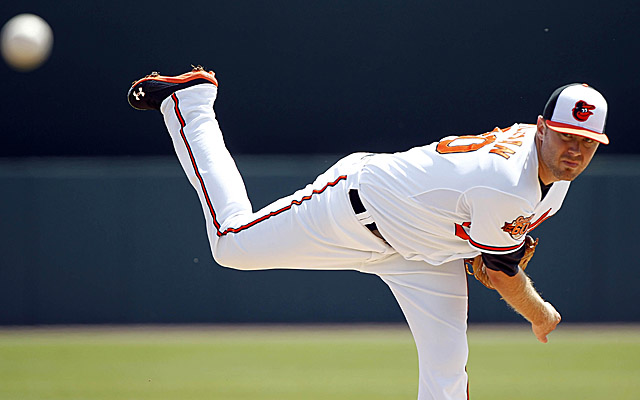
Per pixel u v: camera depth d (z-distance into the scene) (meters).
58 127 32.91
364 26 32.62
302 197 13.23
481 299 30.98
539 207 11.88
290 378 21.05
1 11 32.41
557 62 32.41
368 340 27.44
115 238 31.09
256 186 31.12
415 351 25.23
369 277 31.09
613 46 32.38
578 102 10.85
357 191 12.64
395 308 31.03
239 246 13.49
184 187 31.14
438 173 11.87
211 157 14.08
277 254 13.34
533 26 32.34
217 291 31.12
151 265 31.12
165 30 32.62
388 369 22.27
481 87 32.53
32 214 30.95
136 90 14.55
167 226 31.12
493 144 11.75
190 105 14.36
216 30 32.69
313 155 32.91
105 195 31.05
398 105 32.69
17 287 30.94
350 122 32.81
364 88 32.72
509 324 30.77
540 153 11.32
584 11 32.28
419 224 12.25
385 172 12.39
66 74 32.78
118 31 32.62
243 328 30.34
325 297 31.14
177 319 31.09
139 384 20.23
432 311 12.71
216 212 13.82
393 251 13.04
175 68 32.72
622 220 30.61
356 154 13.34
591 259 30.72
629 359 23.75
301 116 32.88
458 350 12.67
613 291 30.69
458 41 32.44
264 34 32.69
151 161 32.56
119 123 32.81
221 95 32.84
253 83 32.81
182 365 23.06
